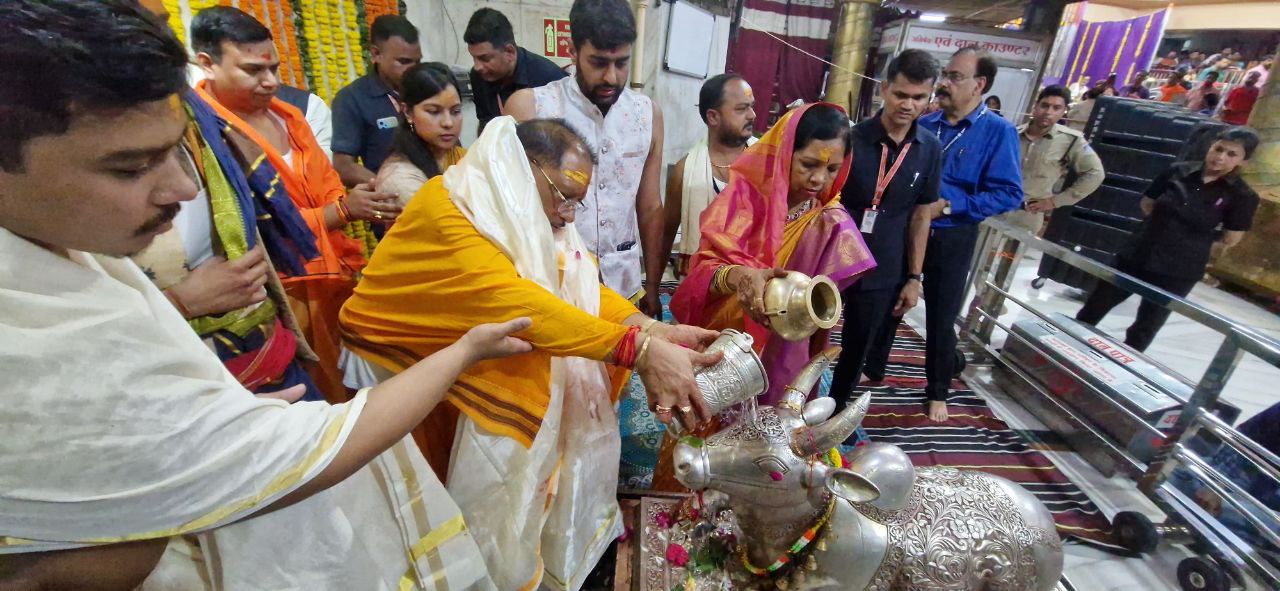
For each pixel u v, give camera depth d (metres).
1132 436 2.21
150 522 0.56
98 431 0.50
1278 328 3.90
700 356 1.07
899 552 1.16
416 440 1.37
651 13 3.93
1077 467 2.34
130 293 0.59
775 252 1.55
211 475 0.56
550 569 1.33
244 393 0.62
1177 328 3.92
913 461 2.35
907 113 1.90
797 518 1.16
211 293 1.02
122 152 0.45
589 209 1.92
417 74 1.66
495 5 3.90
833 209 1.70
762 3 4.70
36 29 0.37
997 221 2.99
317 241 1.61
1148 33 5.98
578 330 1.00
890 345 2.83
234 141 1.27
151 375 0.53
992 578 1.16
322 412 0.67
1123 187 4.41
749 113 2.30
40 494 0.49
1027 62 4.74
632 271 2.12
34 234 0.49
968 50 2.47
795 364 1.71
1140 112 4.28
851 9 4.61
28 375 0.46
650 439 2.10
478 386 1.13
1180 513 1.92
